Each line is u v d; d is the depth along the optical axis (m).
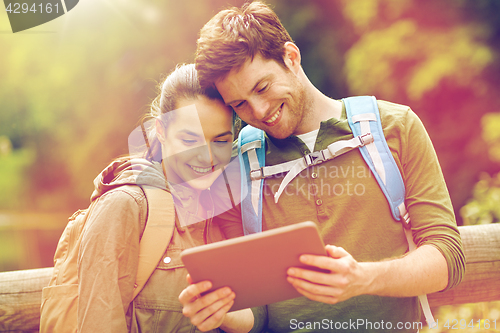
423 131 1.60
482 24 6.73
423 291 1.38
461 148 6.80
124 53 7.96
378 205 1.54
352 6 7.44
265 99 1.50
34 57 9.29
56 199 9.80
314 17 7.66
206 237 1.62
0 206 9.90
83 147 8.97
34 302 1.91
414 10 7.11
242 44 1.46
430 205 1.51
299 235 1.07
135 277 1.41
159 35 7.52
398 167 1.57
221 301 1.19
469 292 1.93
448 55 6.76
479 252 1.92
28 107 9.86
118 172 1.55
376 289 1.27
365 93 7.29
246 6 1.62
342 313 1.57
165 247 1.44
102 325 1.29
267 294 1.24
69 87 9.05
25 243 8.59
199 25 7.29
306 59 7.62
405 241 1.57
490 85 6.67
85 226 1.43
